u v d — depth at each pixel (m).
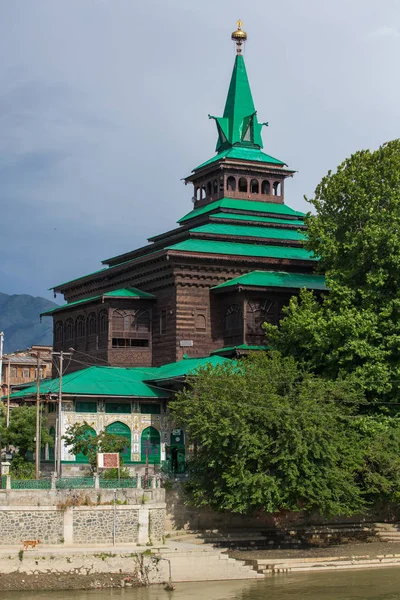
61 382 100.44
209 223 127.94
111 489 84.44
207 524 93.94
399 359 95.00
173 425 108.19
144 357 119.88
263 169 133.62
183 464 100.06
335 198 103.19
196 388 92.94
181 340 115.69
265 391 90.62
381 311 96.12
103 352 121.06
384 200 101.69
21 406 111.12
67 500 82.31
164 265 117.38
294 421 87.12
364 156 103.31
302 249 126.50
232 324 116.19
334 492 86.81
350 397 91.50
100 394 105.06
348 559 85.69
